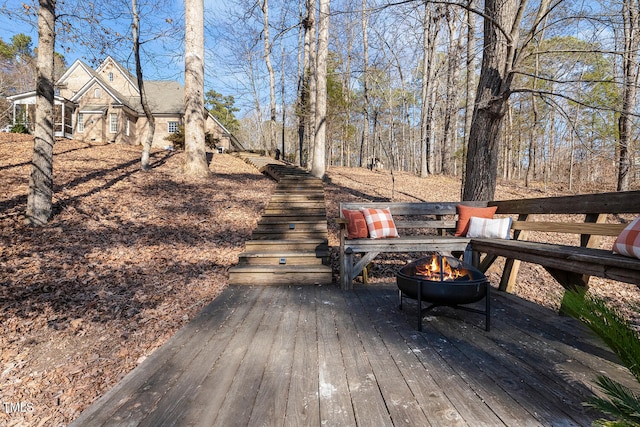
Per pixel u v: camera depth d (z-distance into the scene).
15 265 4.19
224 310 3.36
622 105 5.59
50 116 5.57
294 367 2.16
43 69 5.46
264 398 1.80
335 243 6.19
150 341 3.04
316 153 11.37
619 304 3.69
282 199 7.73
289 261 4.71
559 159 16.59
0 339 2.91
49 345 2.92
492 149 5.05
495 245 3.71
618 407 1.11
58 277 4.10
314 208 7.05
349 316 3.18
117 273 4.43
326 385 1.93
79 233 5.43
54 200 6.39
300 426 1.56
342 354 2.35
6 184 6.96
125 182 8.47
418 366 2.17
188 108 9.88
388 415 1.64
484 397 1.79
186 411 1.69
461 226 4.60
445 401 1.76
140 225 6.16
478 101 4.98
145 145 9.97
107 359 2.75
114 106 20.62
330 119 22.12
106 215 6.32
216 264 5.09
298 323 2.99
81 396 2.32
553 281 4.54
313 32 13.70
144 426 1.57
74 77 22.25
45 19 5.47
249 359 2.28
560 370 2.10
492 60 4.87
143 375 2.07
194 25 9.58
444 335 2.71
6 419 2.10
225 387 1.92
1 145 10.56
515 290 4.29
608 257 2.42
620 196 2.89
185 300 3.91
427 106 12.91
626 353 1.09
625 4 4.65
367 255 4.18
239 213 7.40
